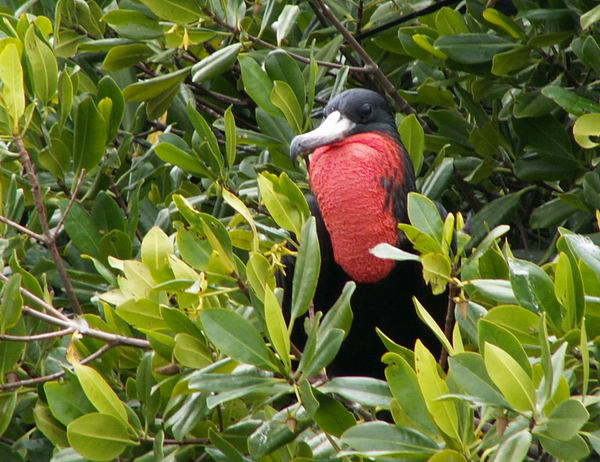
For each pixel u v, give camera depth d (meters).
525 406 5.53
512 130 9.88
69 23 10.08
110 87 8.87
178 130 10.62
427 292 8.92
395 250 6.49
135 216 8.87
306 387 6.23
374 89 10.61
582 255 6.24
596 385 6.78
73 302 7.95
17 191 8.75
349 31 10.33
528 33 9.92
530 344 6.38
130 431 7.00
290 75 8.81
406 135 9.26
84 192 9.50
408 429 5.96
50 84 8.47
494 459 5.58
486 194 10.66
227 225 8.80
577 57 9.88
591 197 9.02
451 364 5.72
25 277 7.86
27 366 8.23
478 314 6.91
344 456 6.22
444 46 9.34
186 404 7.11
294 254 6.97
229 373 6.45
